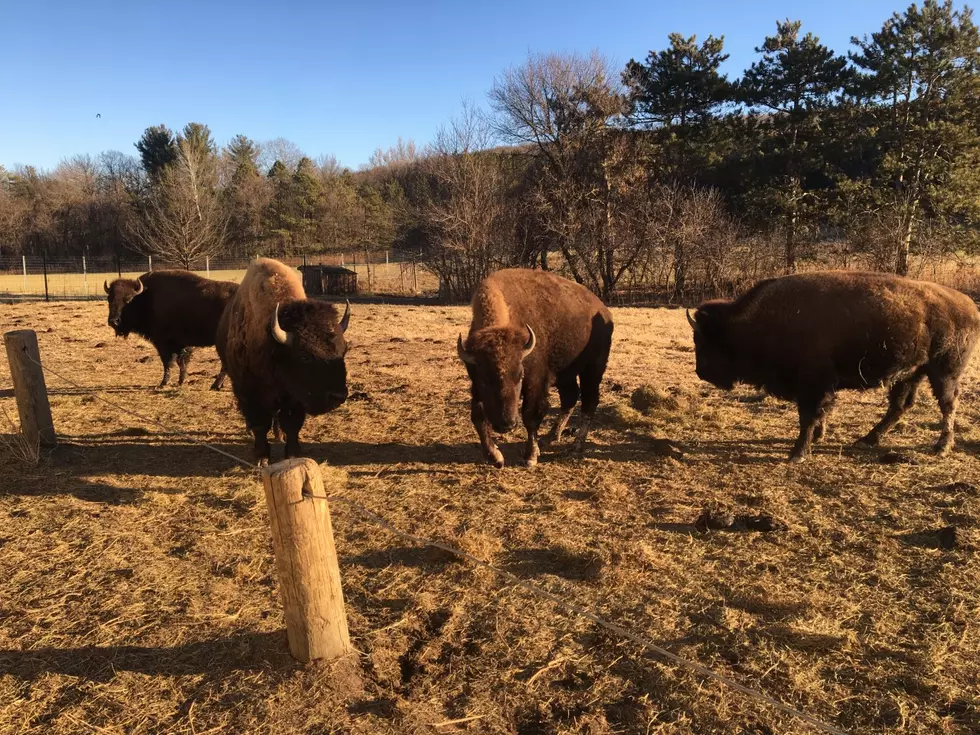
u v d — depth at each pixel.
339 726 2.68
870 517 4.70
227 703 2.82
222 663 3.09
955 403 5.93
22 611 3.59
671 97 33.91
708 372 6.59
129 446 6.56
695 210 26.59
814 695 2.86
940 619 3.41
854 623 3.40
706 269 26.28
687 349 12.40
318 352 5.00
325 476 5.51
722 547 4.30
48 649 3.24
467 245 30.41
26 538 4.51
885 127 28.83
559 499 5.16
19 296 28.28
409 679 3.02
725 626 3.38
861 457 6.00
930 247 25.06
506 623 3.44
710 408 7.88
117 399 8.55
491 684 2.97
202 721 2.72
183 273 8.93
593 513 4.89
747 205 31.08
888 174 27.59
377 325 16.14
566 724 2.71
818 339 5.70
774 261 26.30
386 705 2.81
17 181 67.81
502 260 30.86
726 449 6.35
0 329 14.32
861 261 26.05
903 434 6.61
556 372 6.22
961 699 2.82
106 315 17.16
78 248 64.56
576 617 3.49
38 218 63.69
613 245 27.73
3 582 3.93
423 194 37.34
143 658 3.15
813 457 6.03
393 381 9.59
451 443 6.73
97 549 4.34
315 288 35.22
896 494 5.10
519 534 4.53
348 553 4.27
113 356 11.52
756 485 5.39
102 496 5.27
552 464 6.04
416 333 14.77
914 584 3.78
